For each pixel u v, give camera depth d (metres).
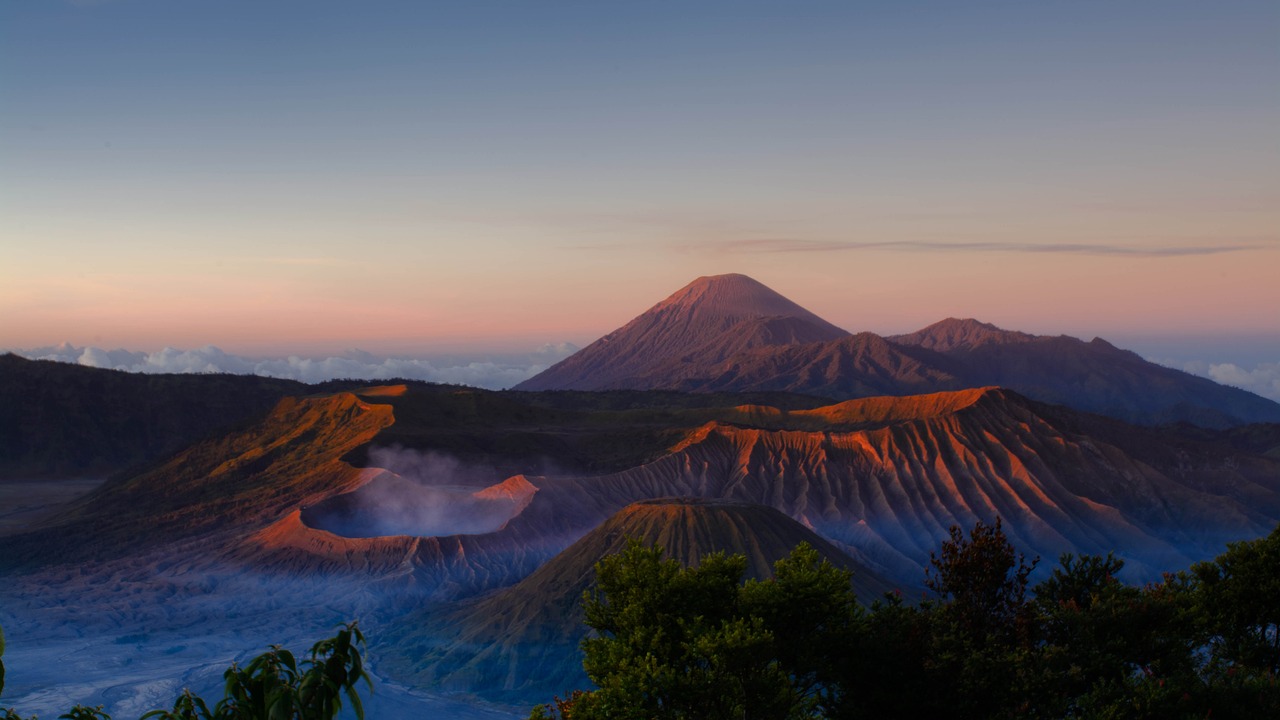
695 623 23.09
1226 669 24.91
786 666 24.64
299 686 11.66
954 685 23.25
